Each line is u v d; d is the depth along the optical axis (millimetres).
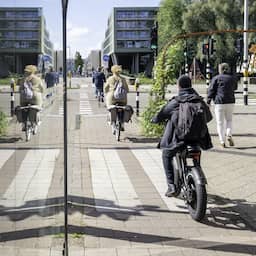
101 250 4727
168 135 6086
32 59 2785
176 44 13734
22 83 2703
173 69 13344
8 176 2623
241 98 32500
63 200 4238
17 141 2752
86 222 5590
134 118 18000
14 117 2654
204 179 5711
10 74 2475
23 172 2883
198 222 5723
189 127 5781
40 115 3162
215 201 6637
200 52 58531
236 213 6086
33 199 3160
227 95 10992
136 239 5094
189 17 61938
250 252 4746
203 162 9422
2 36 2367
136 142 12188
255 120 17828
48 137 3635
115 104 12922
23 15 2539
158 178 8047
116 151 10805
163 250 4773
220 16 60250
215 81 11016
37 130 3145
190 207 5910
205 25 61562
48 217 4035
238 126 15766
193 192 5828
